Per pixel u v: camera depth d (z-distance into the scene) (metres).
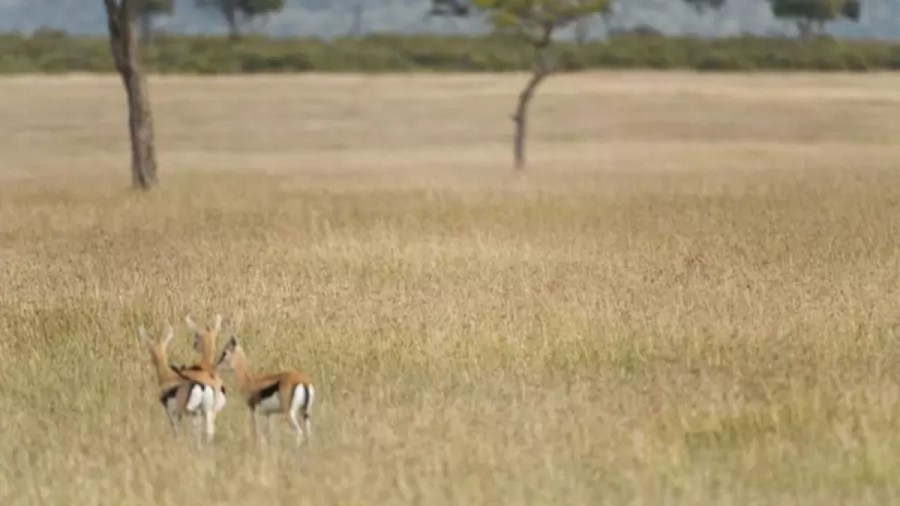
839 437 27.72
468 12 145.00
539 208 71.88
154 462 26.50
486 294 44.00
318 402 31.89
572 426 29.16
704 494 24.67
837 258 50.50
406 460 26.73
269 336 38.25
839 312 40.31
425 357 35.97
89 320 40.84
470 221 65.88
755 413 29.73
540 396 32.41
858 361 35.47
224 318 40.19
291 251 55.06
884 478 25.69
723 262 50.12
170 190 89.31
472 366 35.28
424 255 53.66
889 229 59.44
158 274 48.66
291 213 71.25
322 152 150.25
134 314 41.50
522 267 50.00
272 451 27.25
